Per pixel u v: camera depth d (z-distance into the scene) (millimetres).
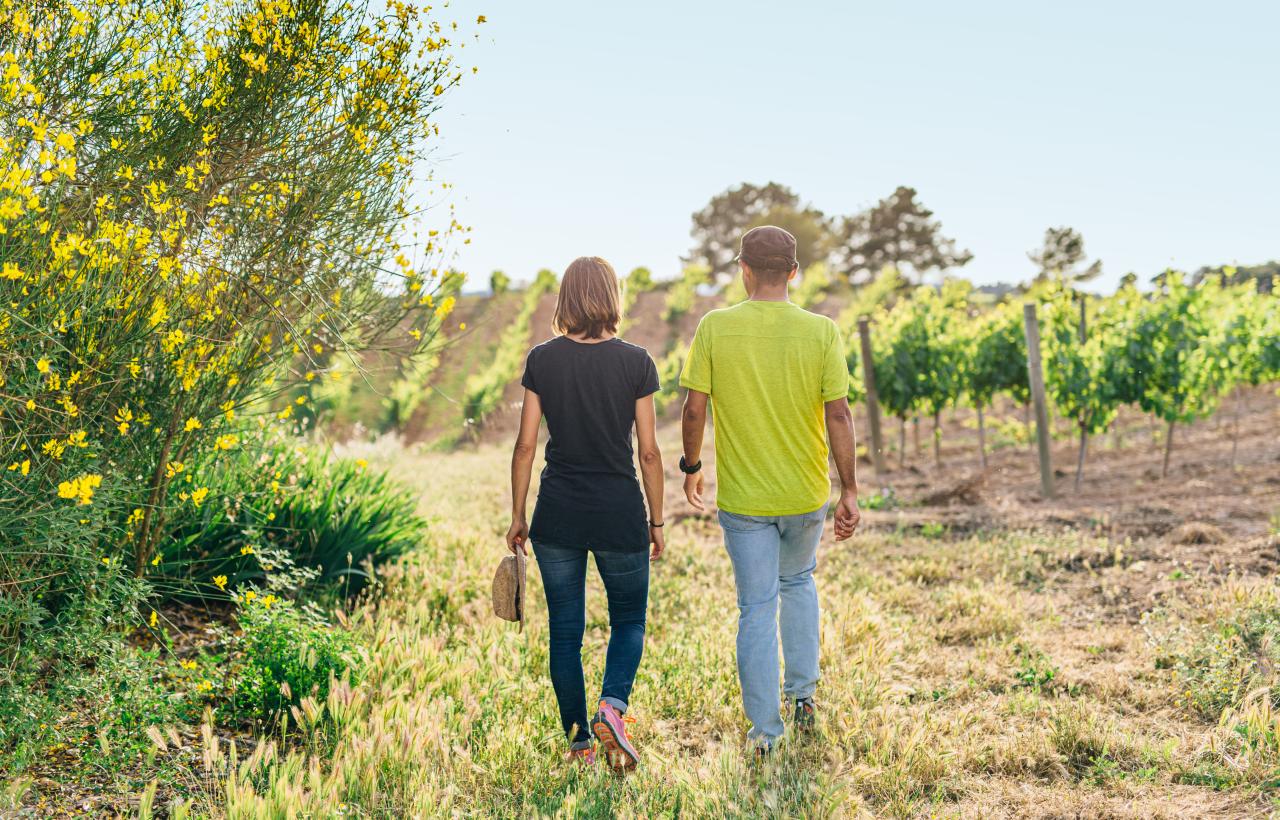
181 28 3324
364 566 4918
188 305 3199
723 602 4898
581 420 2836
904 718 3227
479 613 4441
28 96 2744
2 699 2609
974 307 13617
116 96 3109
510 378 29062
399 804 2564
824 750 3043
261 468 4652
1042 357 10492
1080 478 9047
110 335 2875
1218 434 12180
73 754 2754
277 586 3965
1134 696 3486
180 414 3213
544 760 2859
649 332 37000
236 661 3619
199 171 3295
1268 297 11133
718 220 73500
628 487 2891
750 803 2584
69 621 2898
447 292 4230
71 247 2561
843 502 3055
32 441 2740
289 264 3510
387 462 11023
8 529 2596
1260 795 2619
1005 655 4055
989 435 15180
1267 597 4230
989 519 7387
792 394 2967
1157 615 4496
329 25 3477
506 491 9977
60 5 3016
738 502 3029
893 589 5172
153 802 2531
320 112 3512
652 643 4105
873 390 11430
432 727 2852
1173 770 2844
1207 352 9523
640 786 2676
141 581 3127
